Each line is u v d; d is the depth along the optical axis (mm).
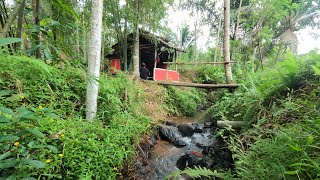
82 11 4918
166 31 7445
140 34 7844
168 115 6539
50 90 2871
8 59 2535
